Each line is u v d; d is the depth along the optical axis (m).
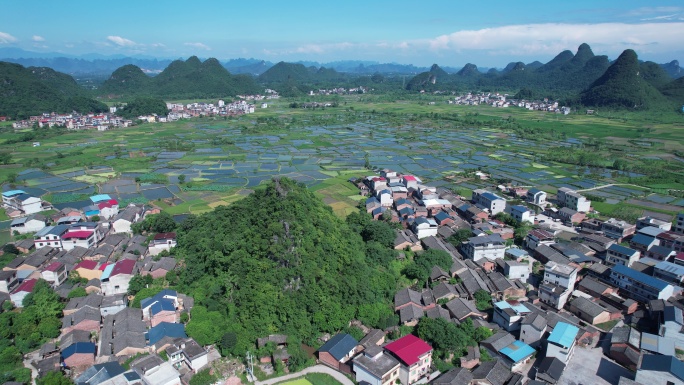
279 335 90.25
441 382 77.75
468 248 130.12
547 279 111.25
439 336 88.44
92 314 96.81
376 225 136.75
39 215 156.50
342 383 80.81
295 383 80.88
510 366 83.94
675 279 111.06
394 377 80.44
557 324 89.62
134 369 79.25
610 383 80.38
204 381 80.44
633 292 108.62
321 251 106.25
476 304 105.62
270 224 106.56
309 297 95.31
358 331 93.44
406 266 122.38
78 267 118.56
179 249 130.00
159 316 95.19
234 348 88.00
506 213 167.38
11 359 84.38
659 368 76.62
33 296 103.94
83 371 83.81
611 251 124.19
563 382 80.69
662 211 177.00
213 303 99.69
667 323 89.50
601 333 96.38
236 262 104.38
